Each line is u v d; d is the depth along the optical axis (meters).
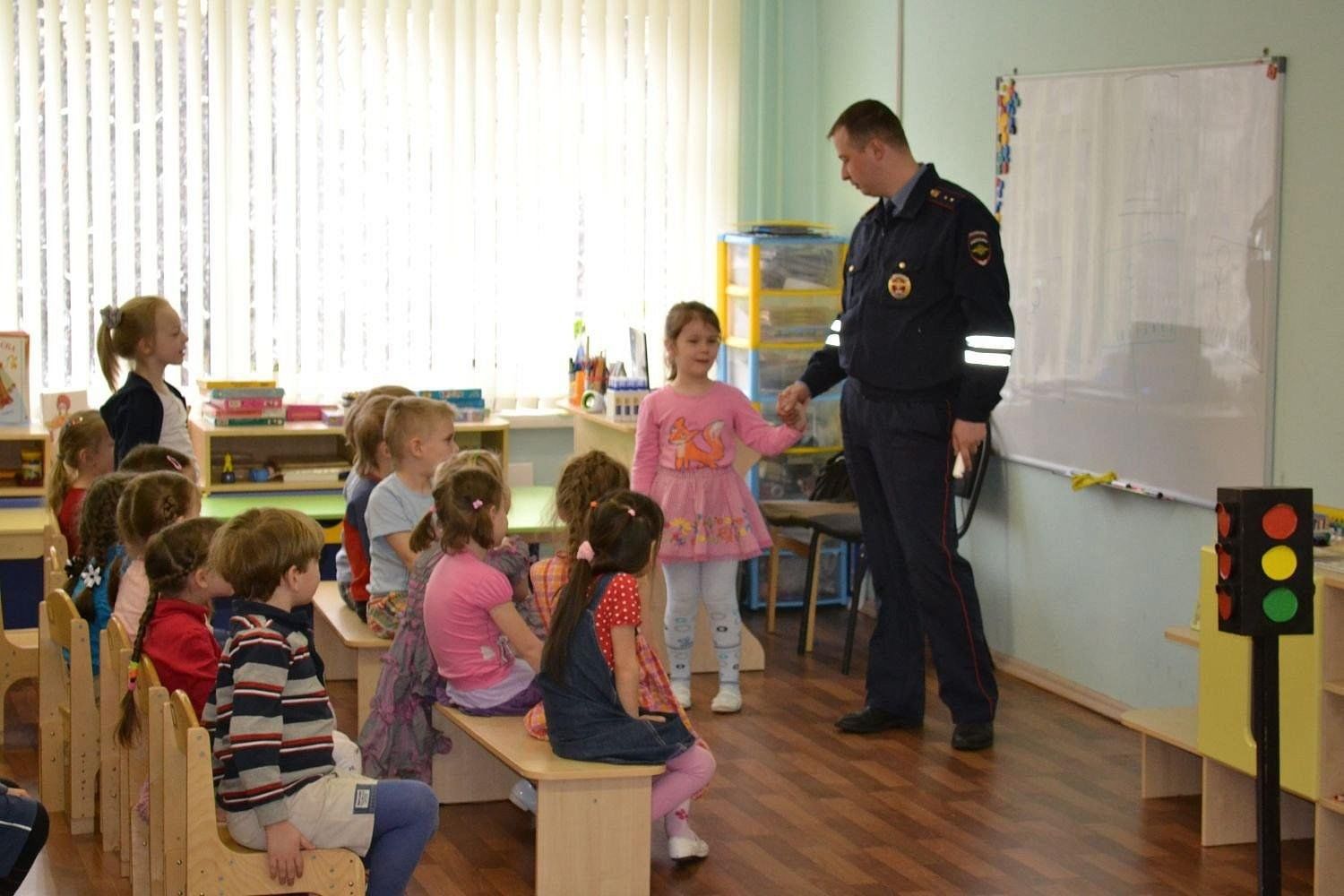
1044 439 5.54
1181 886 3.80
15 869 3.08
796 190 7.08
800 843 4.07
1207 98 4.70
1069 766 4.70
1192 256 4.78
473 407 6.37
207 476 5.98
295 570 3.10
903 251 4.75
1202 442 4.76
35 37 6.04
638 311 6.97
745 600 6.73
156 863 3.25
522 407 6.84
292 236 6.42
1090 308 5.25
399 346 6.62
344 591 4.93
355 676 5.59
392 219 6.55
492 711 4.02
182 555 3.48
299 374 6.50
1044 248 5.48
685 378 5.29
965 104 5.95
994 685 4.89
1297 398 4.42
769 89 7.04
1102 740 4.97
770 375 6.52
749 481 6.58
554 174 6.77
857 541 5.73
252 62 6.30
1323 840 3.71
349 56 6.41
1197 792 4.46
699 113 6.95
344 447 6.34
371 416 4.72
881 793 4.45
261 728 2.95
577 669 3.68
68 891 3.73
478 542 4.01
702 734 5.00
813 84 7.08
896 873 3.87
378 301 6.57
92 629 4.19
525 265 6.77
